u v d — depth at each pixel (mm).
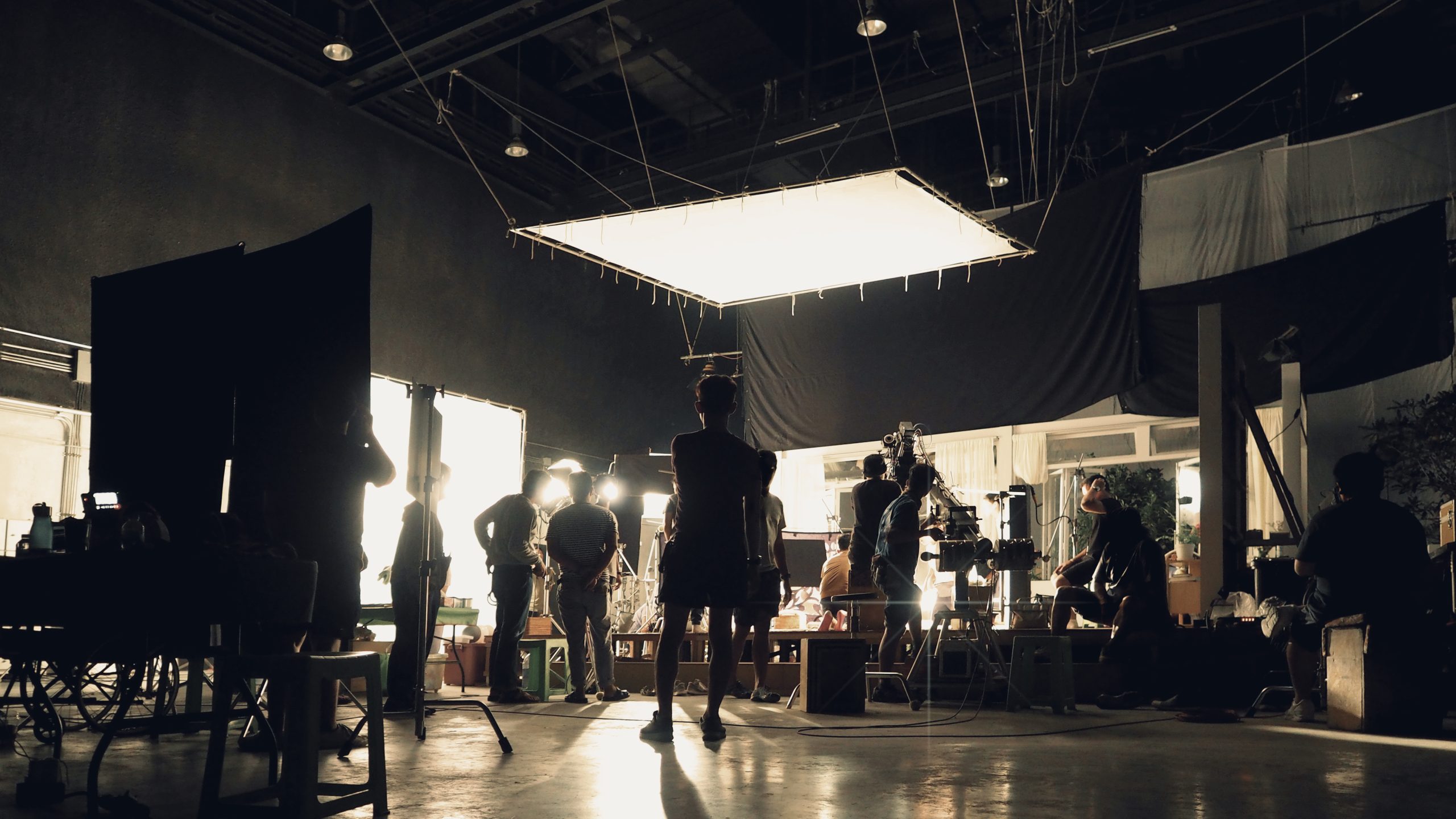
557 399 14625
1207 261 11297
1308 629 5180
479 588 12867
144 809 2453
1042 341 10898
